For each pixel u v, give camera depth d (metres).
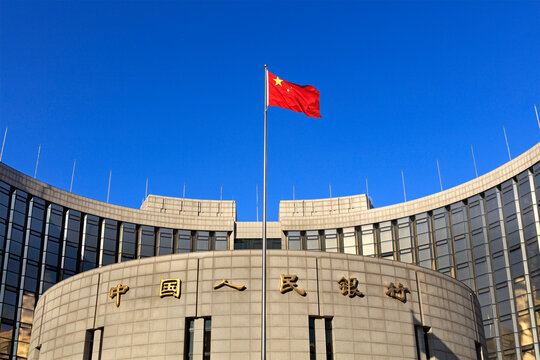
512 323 71.12
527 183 74.12
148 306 44.88
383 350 44.34
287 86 43.09
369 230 86.06
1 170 74.25
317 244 87.06
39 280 74.50
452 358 47.62
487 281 74.81
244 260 45.22
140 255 83.38
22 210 75.62
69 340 46.84
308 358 42.28
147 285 45.62
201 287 44.66
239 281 44.53
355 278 45.94
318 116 43.50
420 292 48.16
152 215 86.50
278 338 42.78
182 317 43.88
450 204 81.75
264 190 38.03
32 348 52.16
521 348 69.50
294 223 88.44
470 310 52.03
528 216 72.94
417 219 83.81
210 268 45.19
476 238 77.75
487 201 78.38
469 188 80.56
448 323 48.75
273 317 43.41
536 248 70.81
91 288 47.78
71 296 48.78
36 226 76.50
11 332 69.81
